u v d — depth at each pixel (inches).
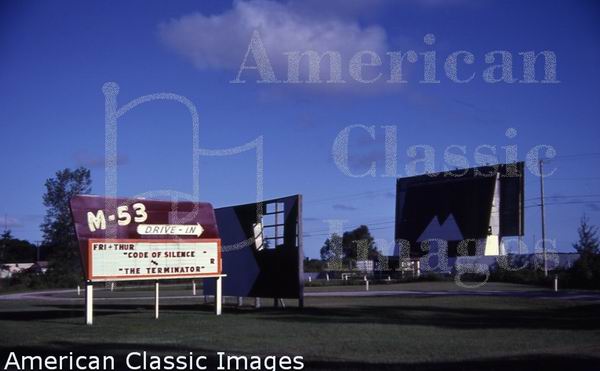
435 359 543.8
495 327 808.3
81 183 2598.4
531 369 496.1
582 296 1406.3
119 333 764.6
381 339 685.3
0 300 1811.0
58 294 2156.7
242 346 635.5
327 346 629.6
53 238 2632.9
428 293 1608.0
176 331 782.5
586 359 534.6
